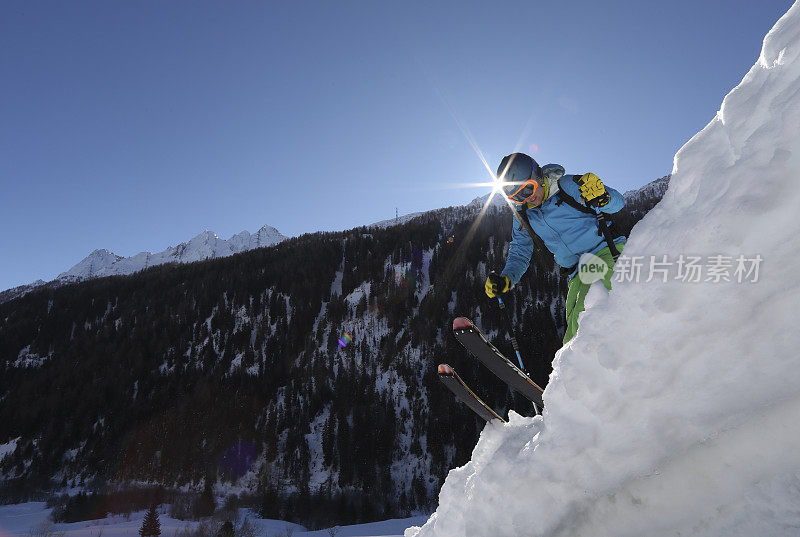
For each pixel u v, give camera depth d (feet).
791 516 2.60
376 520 164.45
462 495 5.25
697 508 3.08
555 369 4.12
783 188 2.96
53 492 199.31
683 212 3.60
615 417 3.51
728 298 3.07
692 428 3.23
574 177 6.95
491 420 5.99
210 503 174.60
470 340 6.54
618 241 7.18
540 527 4.00
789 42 3.53
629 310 3.56
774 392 2.95
